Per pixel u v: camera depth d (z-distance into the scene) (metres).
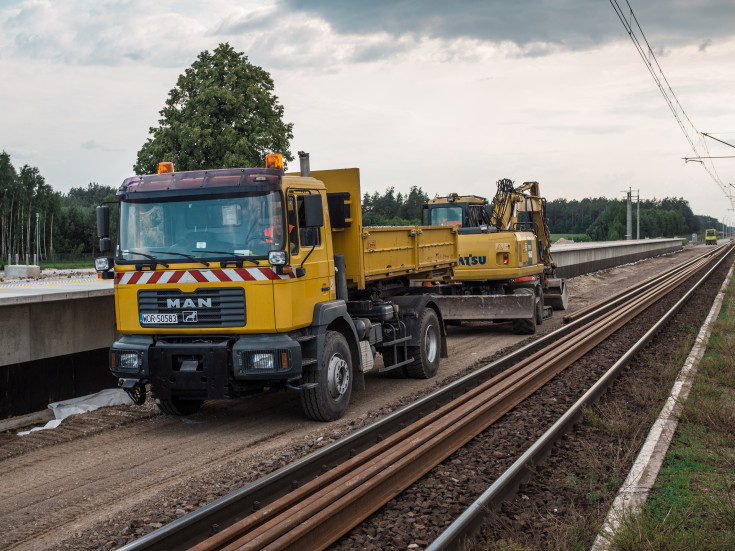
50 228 91.69
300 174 9.88
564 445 7.44
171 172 9.03
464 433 7.68
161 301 8.37
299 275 8.33
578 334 15.45
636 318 19.30
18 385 9.22
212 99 37.03
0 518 5.94
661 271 46.41
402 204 146.50
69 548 5.26
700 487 6.09
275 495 5.95
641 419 8.36
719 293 25.19
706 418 8.16
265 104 38.84
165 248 8.38
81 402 9.91
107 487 6.66
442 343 12.37
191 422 9.30
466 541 4.89
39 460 7.59
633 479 6.22
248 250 8.09
